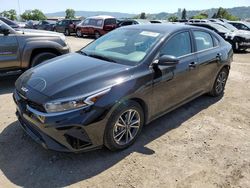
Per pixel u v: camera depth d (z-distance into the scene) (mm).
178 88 4355
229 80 7398
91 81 3303
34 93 3283
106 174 3213
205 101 5625
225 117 4906
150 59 3822
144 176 3201
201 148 3832
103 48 4363
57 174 3189
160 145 3852
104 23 20766
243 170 3387
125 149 3707
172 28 4457
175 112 4980
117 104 3311
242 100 5812
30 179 3105
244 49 14102
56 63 3979
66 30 24891
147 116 3908
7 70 5973
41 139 3291
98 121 3193
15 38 5902
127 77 3506
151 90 3793
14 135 3965
